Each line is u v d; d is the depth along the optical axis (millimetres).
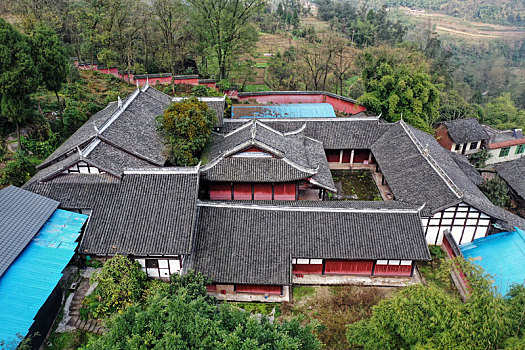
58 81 36406
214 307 20188
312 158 38344
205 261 26922
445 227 31844
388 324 18328
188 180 29109
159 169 29281
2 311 19719
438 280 29516
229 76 65812
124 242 26109
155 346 16922
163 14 55000
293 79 69375
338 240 28219
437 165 34625
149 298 21125
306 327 19312
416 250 27906
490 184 39438
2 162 33844
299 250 27719
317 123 44906
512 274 27438
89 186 28672
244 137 35844
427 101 51094
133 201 28016
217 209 29312
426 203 31750
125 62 60656
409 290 18797
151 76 55375
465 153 51406
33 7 51938
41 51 34000
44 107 41469
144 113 38688
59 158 32375
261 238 28094
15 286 21062
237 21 57500
